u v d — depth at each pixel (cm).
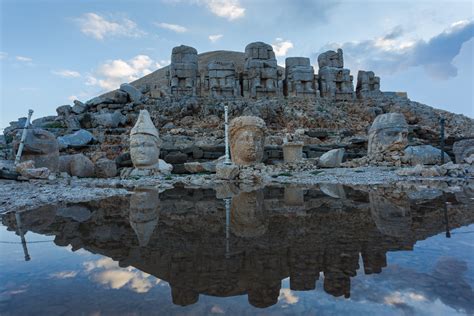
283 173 1167
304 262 228
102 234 329
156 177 1127
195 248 270
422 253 241
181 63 2709
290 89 2861
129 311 158
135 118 2216
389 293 173
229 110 2320
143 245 284
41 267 229
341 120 2423
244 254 250
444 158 1350
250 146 1242
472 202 502
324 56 2977
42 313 157
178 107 2327
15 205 537
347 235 302
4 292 185
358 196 594
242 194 671
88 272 217
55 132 1991
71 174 1200
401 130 1355
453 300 164
